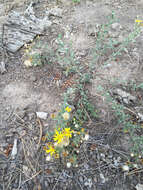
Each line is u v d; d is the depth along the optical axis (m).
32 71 2.66
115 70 2.63
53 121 2.10
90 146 1.89
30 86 2.46
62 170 1.74
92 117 2.12
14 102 2.28
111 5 4.00
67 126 1.94
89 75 2.45
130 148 1.88
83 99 2.21
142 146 1.82
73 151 1.84
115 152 1.86
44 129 2.04
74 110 2.14
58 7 3.92
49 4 4.01
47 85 2.47
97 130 2.01
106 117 2.11
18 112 2.18
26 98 2.32
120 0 4.14
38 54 2.68
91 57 2.81
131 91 2.37
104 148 1.88
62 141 1.61
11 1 4.10
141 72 2.59
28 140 1.96
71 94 2.30
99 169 1.75
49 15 3.67
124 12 3.77
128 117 2.02
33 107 2.23
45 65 2.73
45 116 2.12
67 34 3.19
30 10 3.69
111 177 1.71
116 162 1.78
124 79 2.51
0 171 1.76
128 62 2.74
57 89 2.41
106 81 2.48
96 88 2.40
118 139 1.95
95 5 4.01
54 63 2.74
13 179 1.71
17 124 2.08
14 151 1.87
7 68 2.70
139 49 2.94
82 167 1.76
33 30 3.20
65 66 2.66
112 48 2.74
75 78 2.52
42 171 1.74
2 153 1.87
